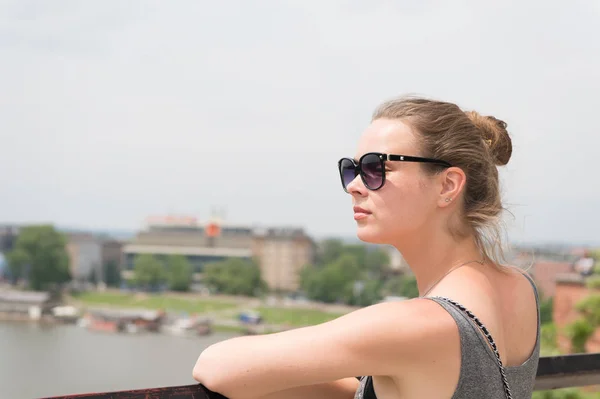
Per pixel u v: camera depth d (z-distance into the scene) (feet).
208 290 421.59
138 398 3.63
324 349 3.54
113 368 232.32
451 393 3.58
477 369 3.59
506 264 4.55
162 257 443.32
